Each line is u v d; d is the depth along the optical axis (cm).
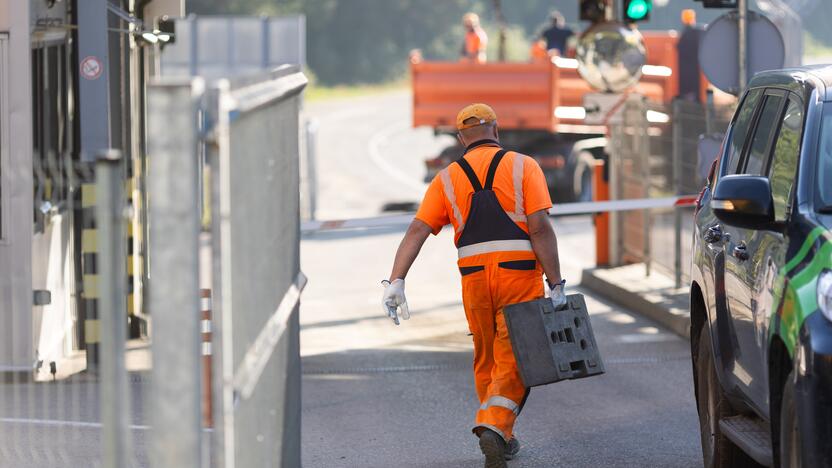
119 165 1032
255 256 1254
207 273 2683
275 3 19750
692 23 6228
